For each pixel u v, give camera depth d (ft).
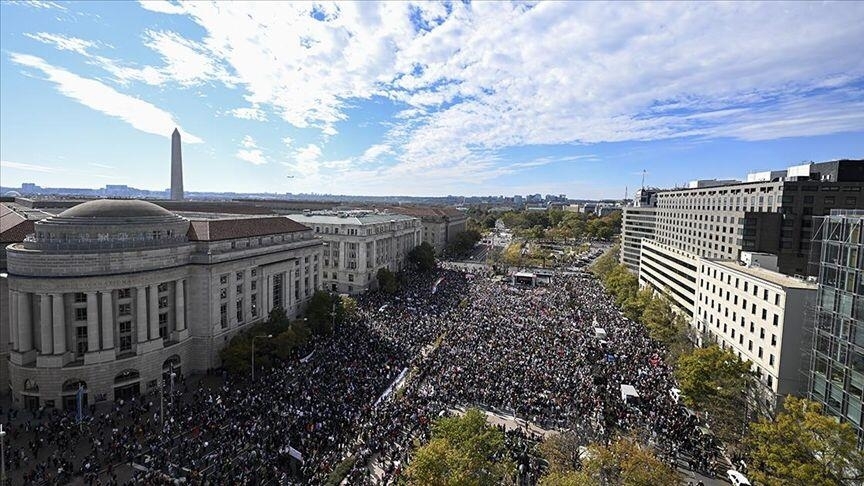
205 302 261.65
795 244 367.86
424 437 180.65
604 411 206.80
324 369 247.91
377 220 539.29
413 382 235.81
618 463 141.49
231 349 241.76
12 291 210.59
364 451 172.14
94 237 234.17
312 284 389.80
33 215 283.18
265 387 225.15
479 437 144.46
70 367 208.85
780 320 212.02
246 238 303.27
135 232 243.81
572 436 166.50
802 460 137.90
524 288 510.17
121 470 159.74
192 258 260.42
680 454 180.34
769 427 147.13
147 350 231.50
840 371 171.83
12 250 212.64
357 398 214.69
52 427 187.01
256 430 181.68
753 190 399.24
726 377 193.77
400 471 157.89
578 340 306.96
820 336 184.14
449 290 485.56
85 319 216.74
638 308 362.33
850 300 167.53
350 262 489.26
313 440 177.58
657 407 214.28
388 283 453.17
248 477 152.56
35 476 152.56
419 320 349.82
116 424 193.26
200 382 244.83
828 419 136.36
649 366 265.54
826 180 375.04
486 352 275.39
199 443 173.37
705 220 465.88
